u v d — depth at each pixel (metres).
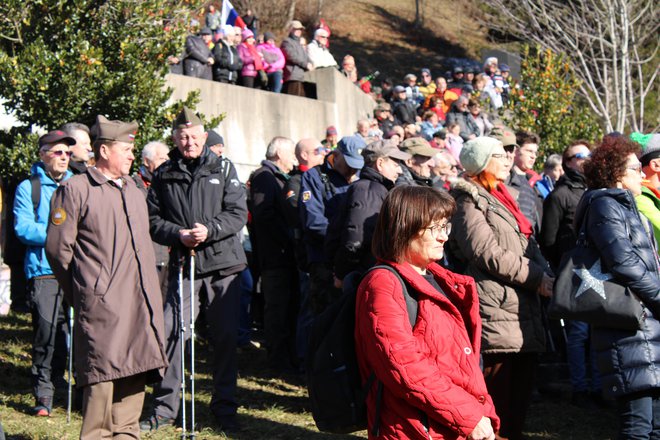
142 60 9.05
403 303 3.26
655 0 18.88
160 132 8.95
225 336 5.80
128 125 4.88
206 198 5.76
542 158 12.97
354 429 3.44
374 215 5.71
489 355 5.18
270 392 6.94
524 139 7.48
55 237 4.64
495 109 17.22
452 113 14.94
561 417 6.54
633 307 4.50
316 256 6.61
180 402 5.96
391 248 3.41
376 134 13.62
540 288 5.08
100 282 4.60
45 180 6.18
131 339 4.64
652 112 19.86
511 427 5.30
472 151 5.37
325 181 6.70
